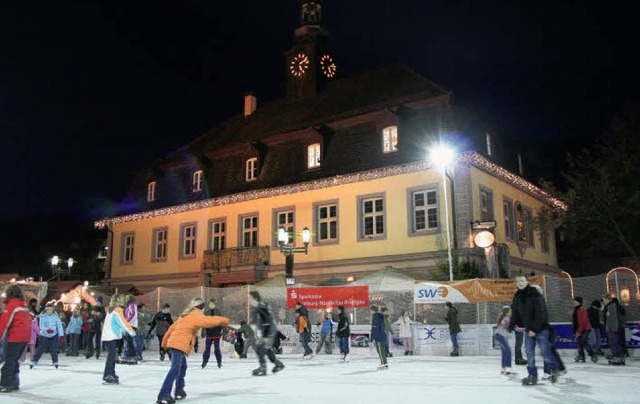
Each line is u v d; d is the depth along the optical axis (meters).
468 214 25.02
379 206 27.58
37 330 16.47
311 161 30.42
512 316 10.92
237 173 33.66
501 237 27.72
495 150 29.22
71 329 21.12
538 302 10.68
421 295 20.16
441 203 25.72
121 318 11.72
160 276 34.97
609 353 16.70
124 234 37.84
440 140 26.05
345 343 17.94
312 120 32.06
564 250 36.72
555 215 31.41
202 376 13.30
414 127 27.41
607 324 15.40
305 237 24.52
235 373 14.09
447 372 13.62
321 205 29.31
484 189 26.89
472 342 19.58
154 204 36.91
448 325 19.94
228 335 23.30
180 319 9.11
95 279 47.41
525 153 33.38
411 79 29.95
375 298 24.06
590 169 30.53
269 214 31.05
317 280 28.58
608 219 29.98
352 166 28.61
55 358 15.66
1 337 10.38
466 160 25.25
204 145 38.38
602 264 35.12
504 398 9.09
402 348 20.47
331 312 22.58
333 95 33.66
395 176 27.09
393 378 12.36
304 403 8.73
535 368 10.69
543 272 31.47
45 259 50.94
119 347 19.38
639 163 29.62
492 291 19.59
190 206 34.38
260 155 32.53
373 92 31.03
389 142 28.00
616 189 30.06
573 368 14.19
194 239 34.16
